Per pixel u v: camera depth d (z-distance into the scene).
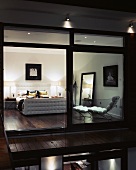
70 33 5.20
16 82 10.25
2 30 4.64
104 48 5.57
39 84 10.61
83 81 6.09
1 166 1.69
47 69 10.76
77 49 5.34
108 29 5.48
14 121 6.47
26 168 4.00
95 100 6.07
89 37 5.44
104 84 6.36
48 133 5.07
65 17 5.09
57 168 4.18
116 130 5.52
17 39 5.18
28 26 4.81
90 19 5.31
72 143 4.27
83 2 4.20
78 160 4.55
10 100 9.34
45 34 5.32
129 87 5.75
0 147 2.30
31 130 5.02
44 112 7.84
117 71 6.03
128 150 4.90
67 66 5.33
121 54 5.84
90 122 5.52
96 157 4.64
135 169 4.97
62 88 10.80
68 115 5.32
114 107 5.98
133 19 5.45
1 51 4.64
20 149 3.85
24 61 10.38
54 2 4.15
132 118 5.78
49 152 3.93
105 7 4.46
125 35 5.70
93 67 6.32
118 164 4.84
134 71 5.79
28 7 4.48
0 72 4.64
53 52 10.56
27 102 7.62
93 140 4.51
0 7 4.48
